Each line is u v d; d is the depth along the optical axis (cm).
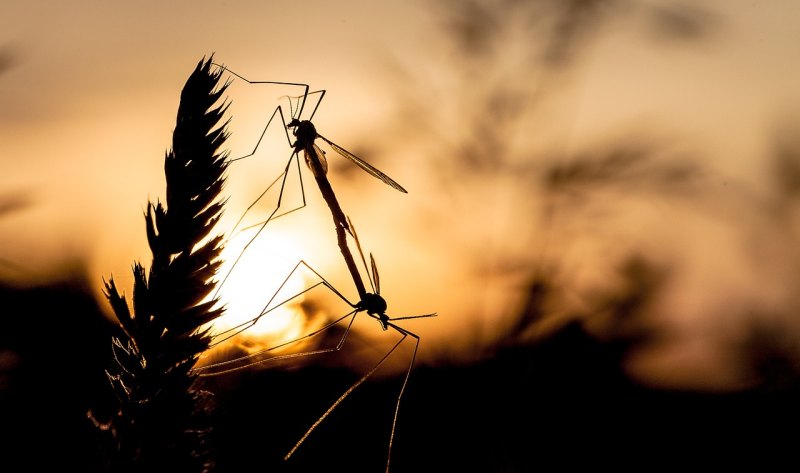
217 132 21
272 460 24
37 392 22
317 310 27
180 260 20
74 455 18
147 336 19
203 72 22
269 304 26
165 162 21
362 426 27
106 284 20
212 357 25
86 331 25
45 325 25
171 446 18
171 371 19
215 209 21
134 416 18
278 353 26
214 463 18
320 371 27
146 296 19
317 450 27
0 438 18
